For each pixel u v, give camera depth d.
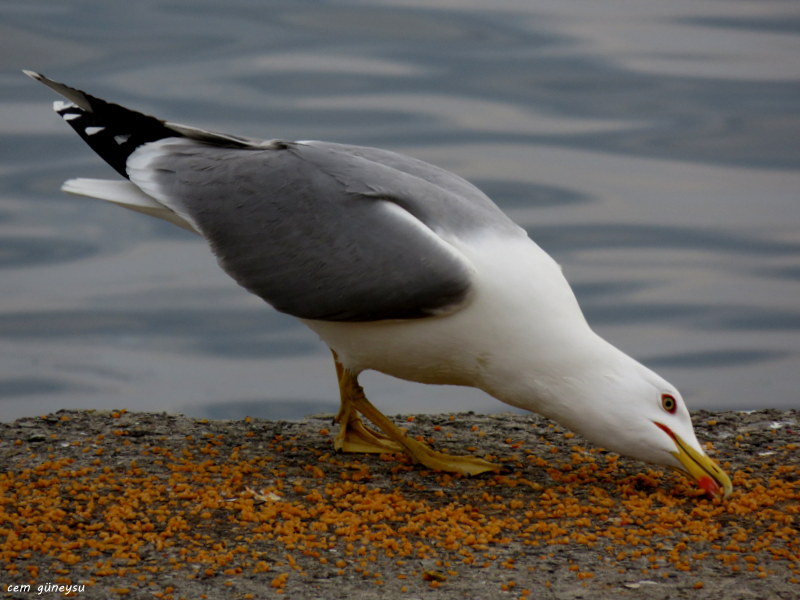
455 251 11.15
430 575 9.27
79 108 13.47
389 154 12.71
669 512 10.80
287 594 8.95
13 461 11.67
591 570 9.51
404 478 11.74
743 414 14.02
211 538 9.93
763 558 9.80
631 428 11.12
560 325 11.21
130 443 12.32
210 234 12.27
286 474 11.61
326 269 11.60
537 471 12.08
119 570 9.20
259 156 12.40
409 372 12.01
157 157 12.80
